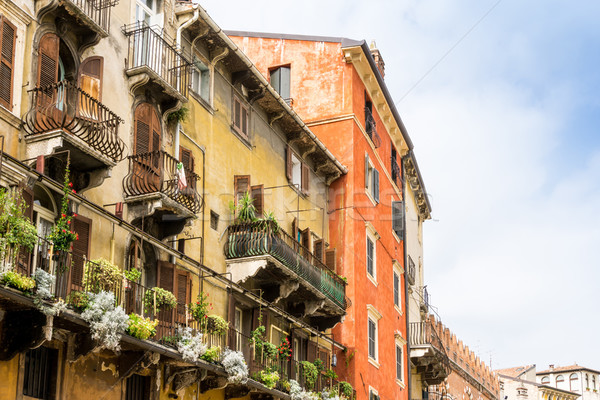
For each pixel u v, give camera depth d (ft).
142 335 56.90
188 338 63.77
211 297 75.36
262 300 80.89
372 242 116.78
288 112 92.58
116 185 62.75
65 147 54.34
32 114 53.93
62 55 59.36
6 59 52.90
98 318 52.60
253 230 79.82
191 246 73.51
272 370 79.30
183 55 74.64
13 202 49.08
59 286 52.24
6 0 53.26
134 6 68.13
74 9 57.26
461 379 172.55
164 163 67.87
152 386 64.28
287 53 117.91
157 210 63.77
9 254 47.98
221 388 71.77
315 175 105.91
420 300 157.79
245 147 86.38
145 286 65.26
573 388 336.08
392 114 129.18
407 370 130.82
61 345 54.70
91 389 57.36
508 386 286.05
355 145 111.96
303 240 97.25
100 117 56.80
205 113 78.54
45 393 53.62
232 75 84.58
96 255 59.31
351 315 104.68
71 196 53.11
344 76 114.01
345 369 102.53
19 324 49.90
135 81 65.46
